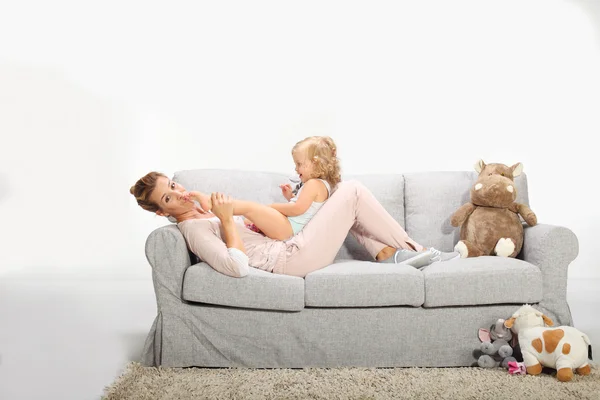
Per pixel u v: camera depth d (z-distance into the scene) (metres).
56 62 5.08
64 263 5.10
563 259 2.79
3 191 5.11
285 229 2.92
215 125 5.00
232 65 4.99
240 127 4.99
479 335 2.71
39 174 5.12
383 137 4.94
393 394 2.35
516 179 3.34
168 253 2.71
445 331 2.72
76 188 5.10
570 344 2.51
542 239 2.82
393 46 4.93
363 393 2.36
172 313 2.71
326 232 2.82
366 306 2.71
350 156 4.95
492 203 3.11
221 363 2.71
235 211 2.85
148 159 5.04
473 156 4.91
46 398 2.41
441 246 3.33
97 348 3.10
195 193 2.83
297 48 4.97
